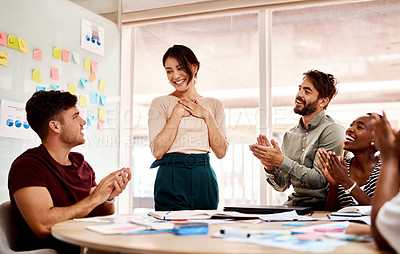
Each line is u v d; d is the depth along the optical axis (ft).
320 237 3.42
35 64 7.62
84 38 8.84
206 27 11.32
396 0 9.77
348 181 6.28
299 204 7.74
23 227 5.32
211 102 8.30
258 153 7.53
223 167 11.05
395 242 2.62
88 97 8.91
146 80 11.86
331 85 8.00
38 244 5.32
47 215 5.04
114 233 3.71
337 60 10.28
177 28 11.58
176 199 7.57
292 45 10.54
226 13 10.62
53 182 5.53
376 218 3.15
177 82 8.11
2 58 6.93
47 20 7.93
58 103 5.81
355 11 10.07
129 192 11.64
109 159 9.44
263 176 10.18
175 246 3.03
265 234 3.62
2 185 6.84
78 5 8.73
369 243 3.14
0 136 6.83
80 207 5.29
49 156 5.67
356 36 10.11
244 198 10.79
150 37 11.84
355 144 6.89
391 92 10.02
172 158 7.74
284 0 9.99
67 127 5.84
